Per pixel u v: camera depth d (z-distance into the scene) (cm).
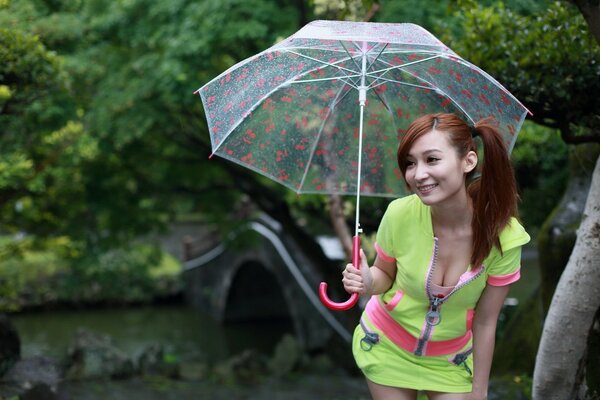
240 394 1283
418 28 278
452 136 245
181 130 1119
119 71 1007
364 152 351
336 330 1528
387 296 276
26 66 545
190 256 2416
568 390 400
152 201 1310
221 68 982
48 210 1123
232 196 1375
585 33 458
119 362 1384
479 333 268
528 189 967
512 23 517
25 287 2189
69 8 948
